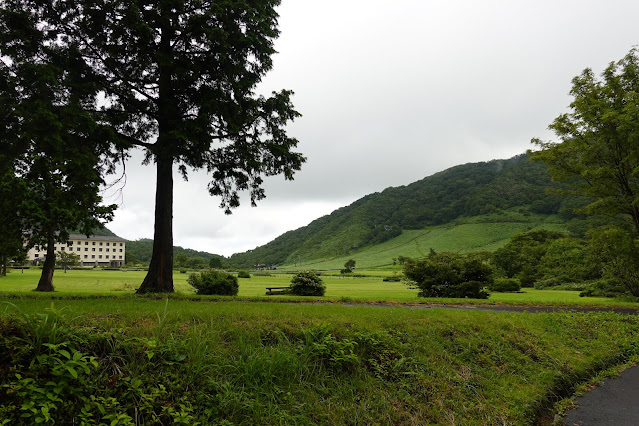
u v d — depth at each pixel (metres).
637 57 19.25
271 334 6.47
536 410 6.18
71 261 98.94
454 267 20.55
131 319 6.20
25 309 7.01
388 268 148.00
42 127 11.20
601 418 6.09
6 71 12.08
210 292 21.25
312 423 4.80
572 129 19.61
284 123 17.05
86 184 12.84
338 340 6.71
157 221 15.36
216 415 4.46
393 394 5.83
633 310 14.76
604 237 20.70
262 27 14.75
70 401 3.81
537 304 15.57
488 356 7.77
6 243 18.67
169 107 14.14
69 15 13.45
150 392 4.34
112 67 14.17
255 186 18.23
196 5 13.88
